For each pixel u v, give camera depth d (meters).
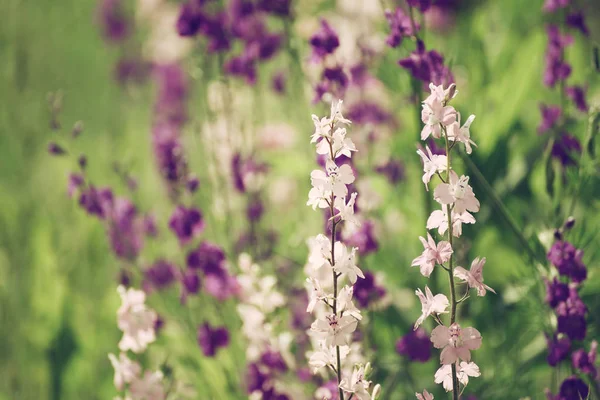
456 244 1.70
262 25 1.89
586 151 1.58
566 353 1.47
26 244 1.99
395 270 1.88
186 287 1.66
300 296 1.70
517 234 1.60
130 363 1.50
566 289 1.47
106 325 1.86
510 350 1.71
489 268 1.86
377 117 1.92
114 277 1.90
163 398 1.50
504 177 1.98
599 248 1.66
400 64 1.57
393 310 1.78
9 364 1.84
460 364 1.29
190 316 1.76
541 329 1.61
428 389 1.70
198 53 1.96
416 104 1.65
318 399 1.50
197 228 1.69
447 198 1.25
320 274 1.46
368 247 1.59
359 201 1.63
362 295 1.58
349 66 1.79
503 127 1.99
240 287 1.67
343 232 1.56
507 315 1.76
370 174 1.90
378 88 1.95
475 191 1.89
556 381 1.55
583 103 1.71
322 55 1.64
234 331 1.71
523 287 1.65
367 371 1.30
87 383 1.79
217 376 1.68
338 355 1.29
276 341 1.58
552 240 1.56
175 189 1.72
